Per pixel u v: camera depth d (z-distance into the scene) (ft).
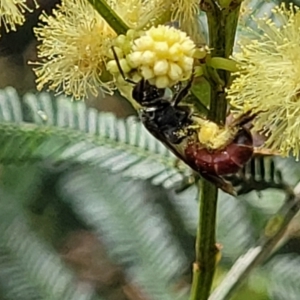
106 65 0.37
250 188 0.38
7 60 0.67
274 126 0.36
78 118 0.41
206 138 0.36
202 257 0.38
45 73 0.38
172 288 0.46
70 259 0.57
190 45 0.35
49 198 0.55
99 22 0.37
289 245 0.47
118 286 0.55
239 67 0.35
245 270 0.39
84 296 0.46
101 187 0.47
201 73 0.36
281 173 0.39
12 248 0.47
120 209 0.47
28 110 0.41
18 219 0.50
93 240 0.57
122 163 0.40
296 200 0.39
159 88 0.36
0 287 0.46
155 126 0.36
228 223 0.46
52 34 0.38
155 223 0.46
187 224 0.47
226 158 0.36
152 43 0.35
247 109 0.35
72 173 0.49
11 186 0.54
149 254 0.46
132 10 0.37
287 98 0.36
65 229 0.56
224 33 0.35
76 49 0.38
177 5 0.37
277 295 0.46
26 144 0.40
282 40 0.36
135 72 0.36
